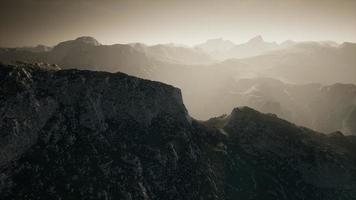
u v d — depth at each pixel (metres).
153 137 147.62
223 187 143.25
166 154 142.00
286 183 154.00
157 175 134.88
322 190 154.62
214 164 151.00
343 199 151.62
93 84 143.75
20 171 113.56
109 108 147.38
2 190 107.31
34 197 108.62
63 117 133.38
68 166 120.88
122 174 127.81
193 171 141.38
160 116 156.88
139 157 137.38
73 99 138.50
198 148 153.62
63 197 111.69
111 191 120.62
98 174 123.44
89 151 128.75
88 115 137.75
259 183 150.62
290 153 164.62
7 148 114.19
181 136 152.62
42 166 117.25
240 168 155.25
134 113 151.38
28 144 120.94
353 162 164.50
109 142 136.88
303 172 159.00
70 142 128.12
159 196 129.25
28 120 123.00
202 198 133.25
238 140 170.50
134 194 123.75
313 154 162.12
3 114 117.44
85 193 115.75
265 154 165.38
